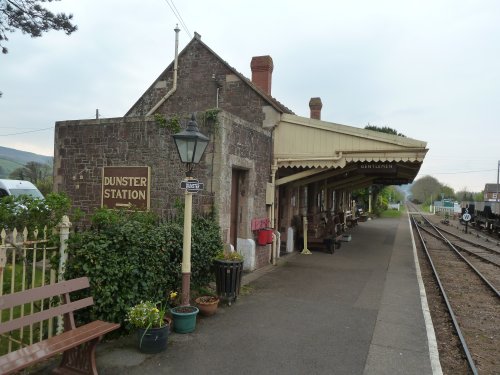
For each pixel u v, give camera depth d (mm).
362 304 6992
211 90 12625
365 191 37250
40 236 4570
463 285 10031
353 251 13859
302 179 12938
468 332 6449
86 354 3949
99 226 4922
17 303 3463
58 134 9852
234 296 6641
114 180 9023
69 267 4547
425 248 16125
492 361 5258
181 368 4289
